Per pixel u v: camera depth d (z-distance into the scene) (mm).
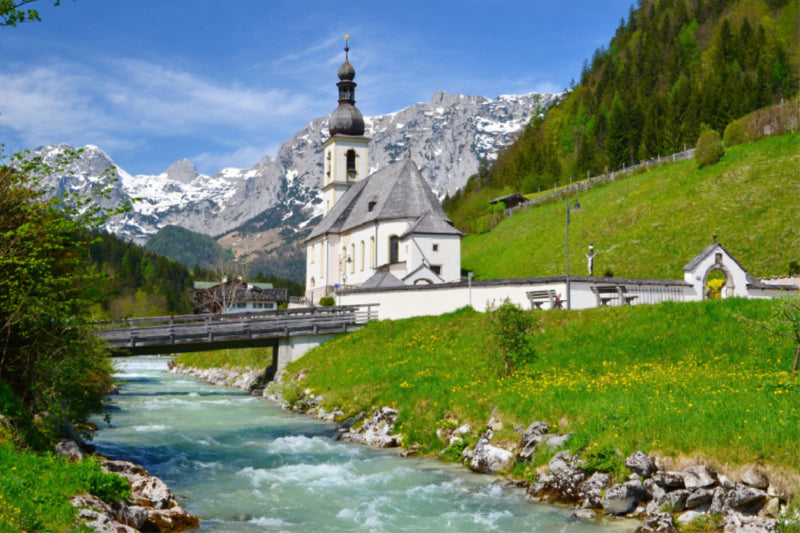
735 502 16578
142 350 48938
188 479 22688
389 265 76312
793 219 79875
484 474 22969
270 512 18938
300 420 35938
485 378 31156
